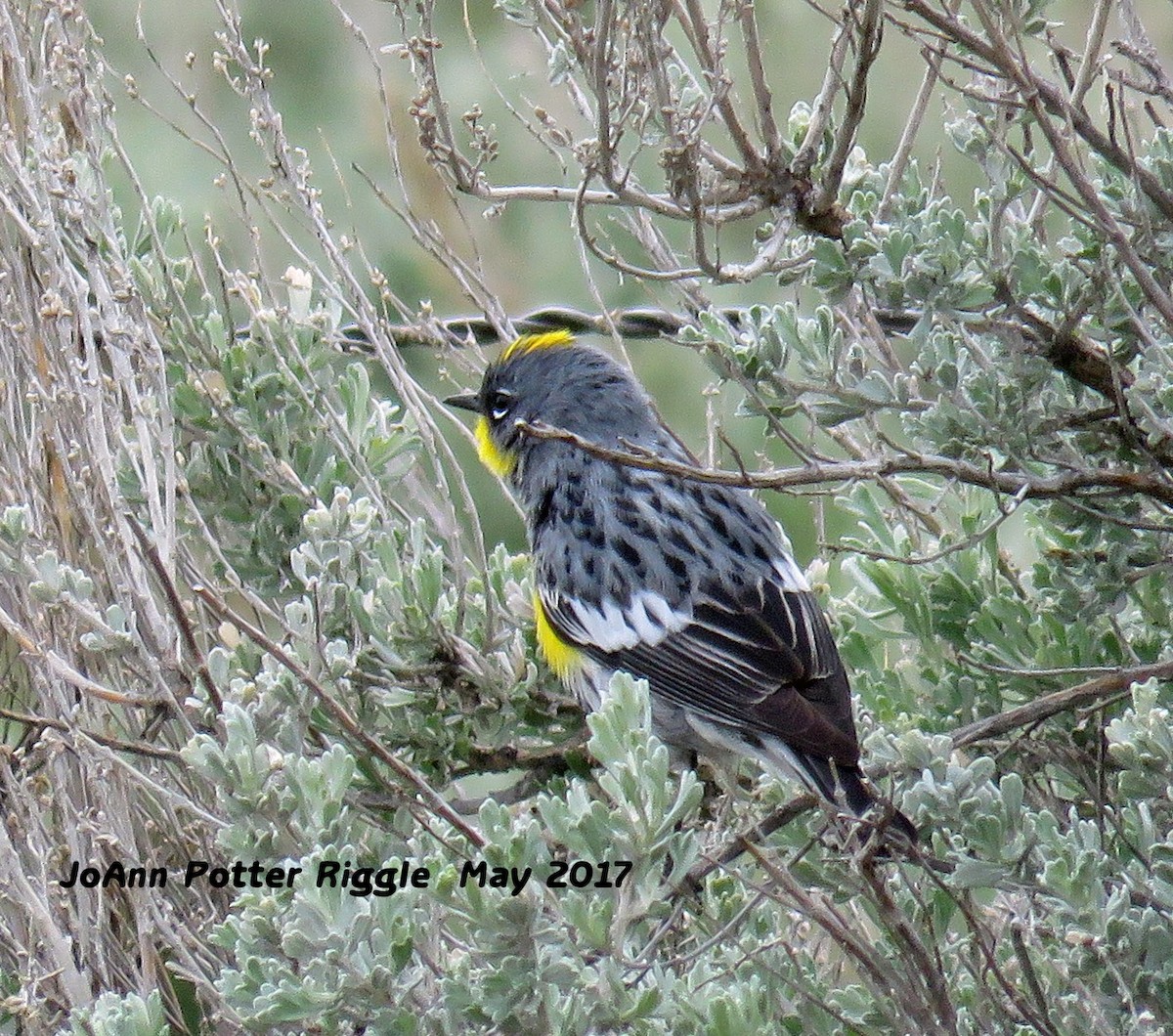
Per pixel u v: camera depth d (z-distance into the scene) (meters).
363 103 14.58
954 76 13.77
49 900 9.65
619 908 7.83
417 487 11.71
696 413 14.79
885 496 12.52
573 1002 7.80
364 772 10.23
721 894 9.38
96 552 10.35
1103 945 8.00
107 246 10.47
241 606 11.71
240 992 7.95
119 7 14.86
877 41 9.52
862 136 14.14
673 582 10.47
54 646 10.12
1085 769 10.22
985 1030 8.69
